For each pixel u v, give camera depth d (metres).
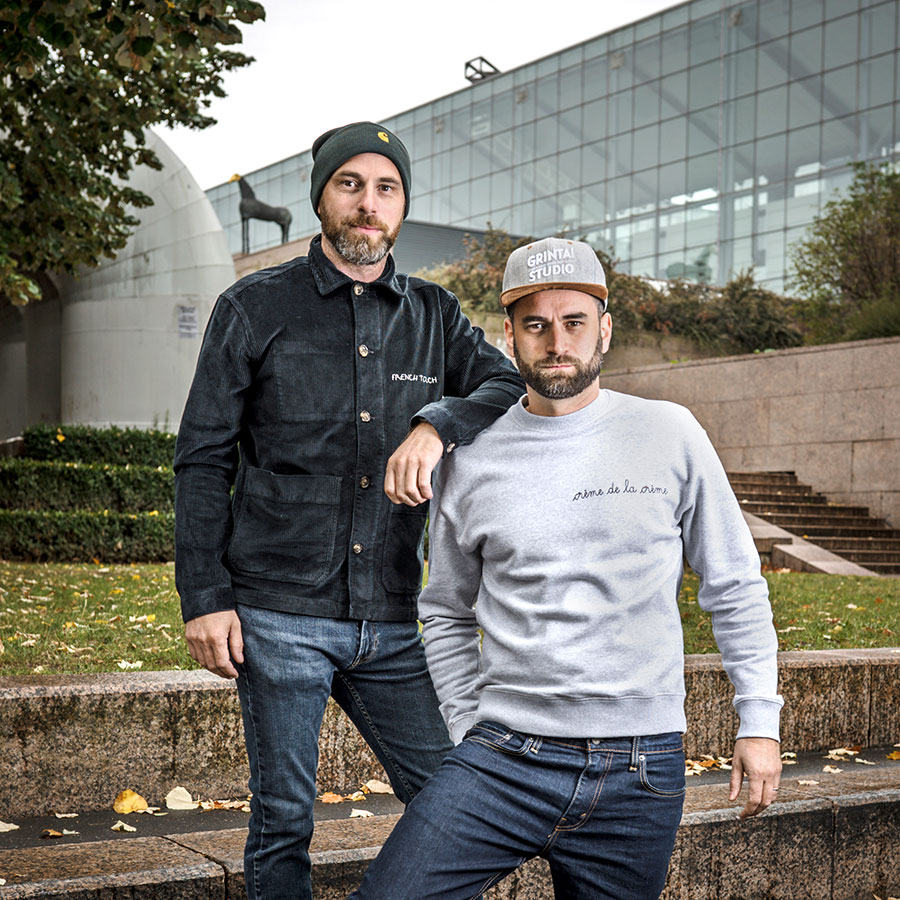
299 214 46.59
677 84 36.91
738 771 2.08
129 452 13.67
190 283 16.28
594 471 2.10
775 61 34.22
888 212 20.23
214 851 3.16
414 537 2.50
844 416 16.06
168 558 11.87
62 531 11.34
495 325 24.17
